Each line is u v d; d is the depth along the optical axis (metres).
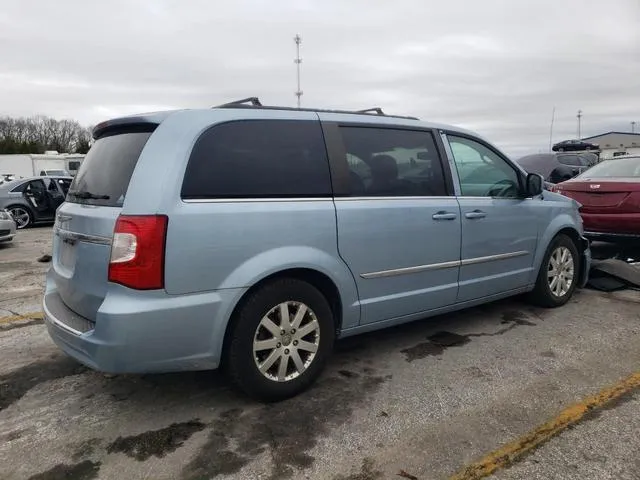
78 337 2.93
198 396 3.44
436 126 4.27
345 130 3.67
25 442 2.92
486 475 2.58
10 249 9.88
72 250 3.26
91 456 2.78
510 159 4.79
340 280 3.49
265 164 3.23
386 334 4.57
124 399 3.42
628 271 6.12
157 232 2.79
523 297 5.43
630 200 7.00
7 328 4.90
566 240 5.29
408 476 2.58
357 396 3.41
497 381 3.60
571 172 11.34
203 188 2.98
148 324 2.80
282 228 3.19
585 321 4.85
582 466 2.64
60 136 72.50
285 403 3.32
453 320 4.93
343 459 2.72
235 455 2.77
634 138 37.38
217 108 3.21
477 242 4.36
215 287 2.97
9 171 41.19
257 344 3.17
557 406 3.24
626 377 3.64
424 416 3.14
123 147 3.18
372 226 3.62
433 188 4.10
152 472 2.63
